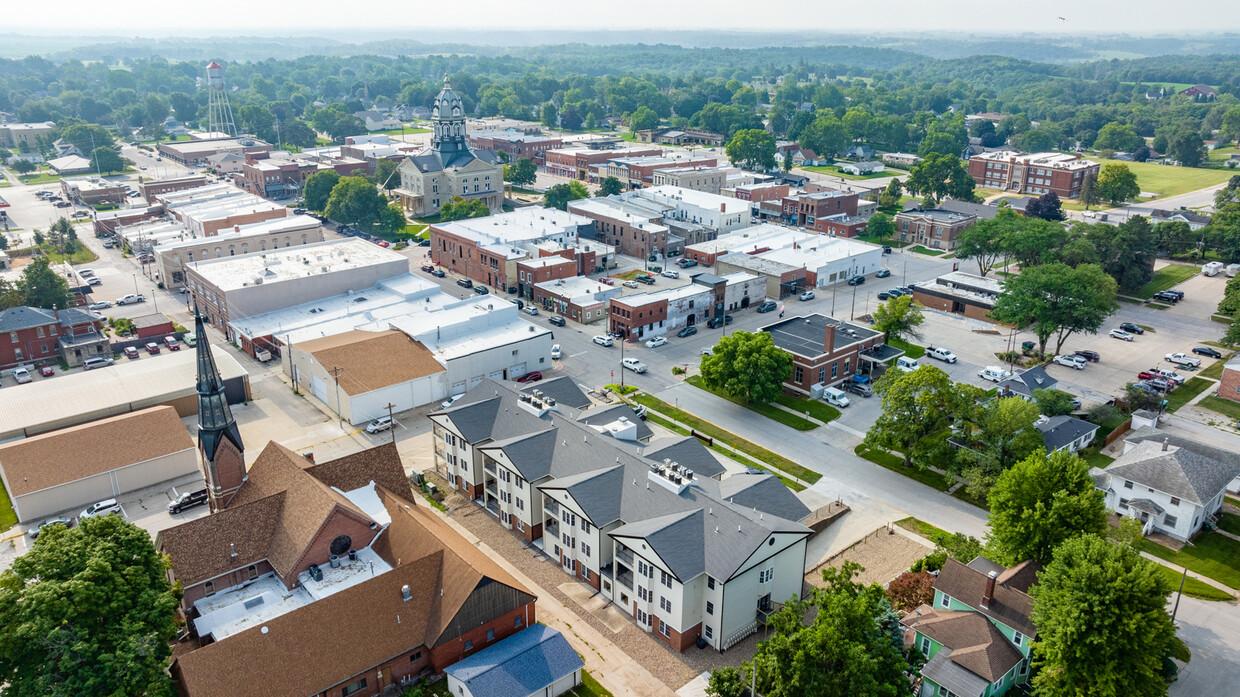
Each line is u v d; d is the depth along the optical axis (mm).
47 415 108062
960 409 100375
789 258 188000
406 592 70000
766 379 118562
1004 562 78625
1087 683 62219
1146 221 183000
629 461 86062
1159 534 92625
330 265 162750
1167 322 163500
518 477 88312
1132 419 116188
